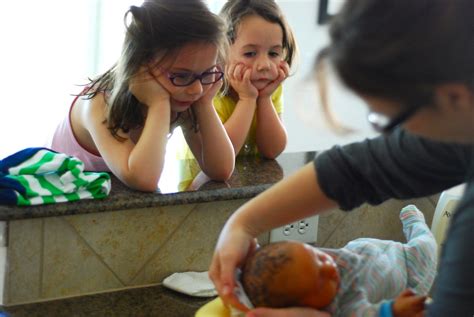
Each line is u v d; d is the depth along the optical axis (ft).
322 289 2.71
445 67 1.73
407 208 3.80
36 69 7.25
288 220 2.87
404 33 1.74
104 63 7.51
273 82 4.98
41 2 7.13
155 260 3.86
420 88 1.78
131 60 3.82
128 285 3.81
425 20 1.73
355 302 2.91
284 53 5.11
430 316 2.15
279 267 2.66
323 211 2.90
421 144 2.62
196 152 4.40
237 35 4.85
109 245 3.68
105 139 3.99
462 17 1.73
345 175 2.81
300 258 2.68
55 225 3.50
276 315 2.59
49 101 7.36
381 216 4.62
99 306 3.59
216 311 3.02
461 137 1.99
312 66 2.02
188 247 3.95
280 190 2.85
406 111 1.87
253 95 4.91
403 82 1.77
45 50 7.25
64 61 7.35
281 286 2.65
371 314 2.80
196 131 4.33
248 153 5.15
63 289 3.61
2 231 3.39
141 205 3.66
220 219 4.01
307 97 2.19
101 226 3.63
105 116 4.07
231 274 2.68
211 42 3.79
